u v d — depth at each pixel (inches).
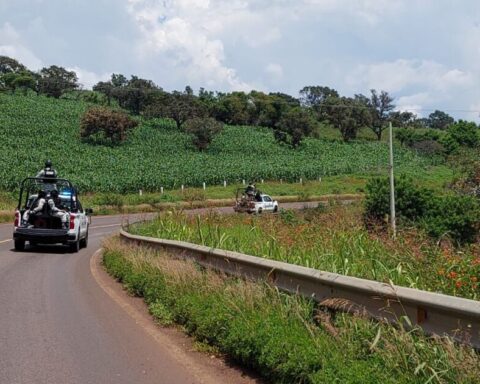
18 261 618.8
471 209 768.3
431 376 163.0
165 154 3159.5
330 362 189.3
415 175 2613.2
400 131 4426.7
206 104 4687.5
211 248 366.0
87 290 439.2
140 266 437.7
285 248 352.8
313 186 2546.8
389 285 200.7
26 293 416.8
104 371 239.5
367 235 370.3
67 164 2463.1
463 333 170.7
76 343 283.0
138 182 2154.3
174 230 605.3
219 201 1932.8
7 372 235.6
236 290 285.0
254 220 610.2
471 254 316.2
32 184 869.8
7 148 2751.0
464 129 3567.9
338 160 3358.8
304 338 213.9
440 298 178.5
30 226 726.5
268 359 212.1
